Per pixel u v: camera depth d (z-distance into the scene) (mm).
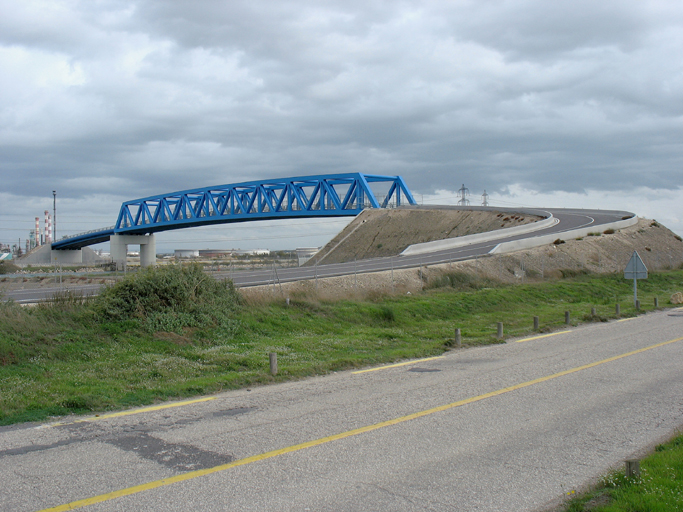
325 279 31266
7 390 10273
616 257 51594
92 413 9125
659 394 10336
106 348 14180
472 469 6535
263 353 15047
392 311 23172
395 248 76750
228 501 5578
